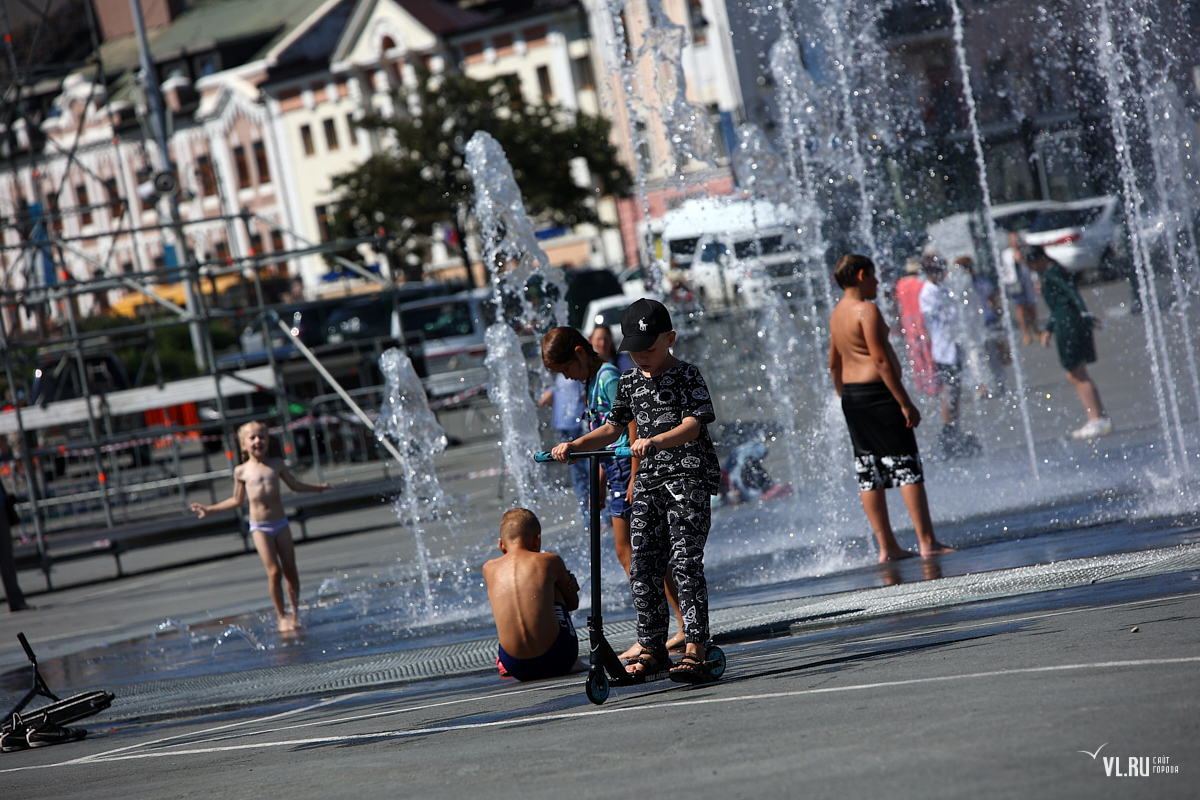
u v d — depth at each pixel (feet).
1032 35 290.76
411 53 589.32
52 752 57.82
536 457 49.49
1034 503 88.22
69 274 179.32
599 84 561.02
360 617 90.63
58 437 192.85
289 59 625.41
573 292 303.68
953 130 291.58
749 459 118.32
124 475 191.52
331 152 616.39
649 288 126.00
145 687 73.61
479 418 231.71
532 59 570.87
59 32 312.91
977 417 143.23
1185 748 29.63
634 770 35.17
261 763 45.44
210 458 232.53
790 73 214.07
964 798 28.27
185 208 638.53
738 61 374.02
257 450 94.02
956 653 46.44
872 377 76.69
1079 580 59.57
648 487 51.11
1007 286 220.02
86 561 181.78
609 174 427.33
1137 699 34.78
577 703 49.49
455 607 88.99
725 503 118.21
